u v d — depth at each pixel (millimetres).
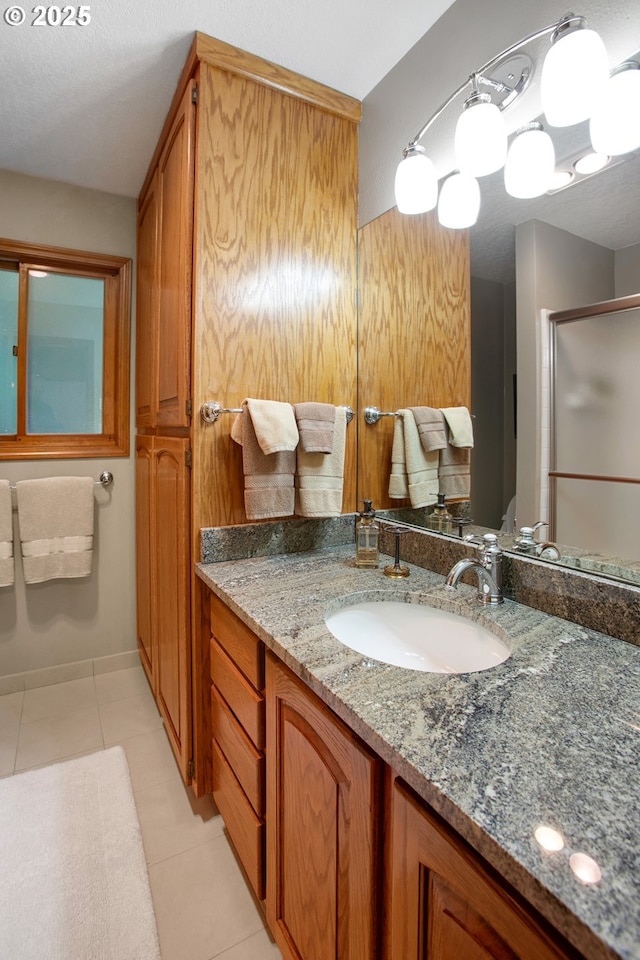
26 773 1643
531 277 1072
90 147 1799
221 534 1396
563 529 1014
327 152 1546
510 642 883
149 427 1979
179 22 1229
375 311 1568
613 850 432
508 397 1143
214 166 1338
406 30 1298
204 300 1338
